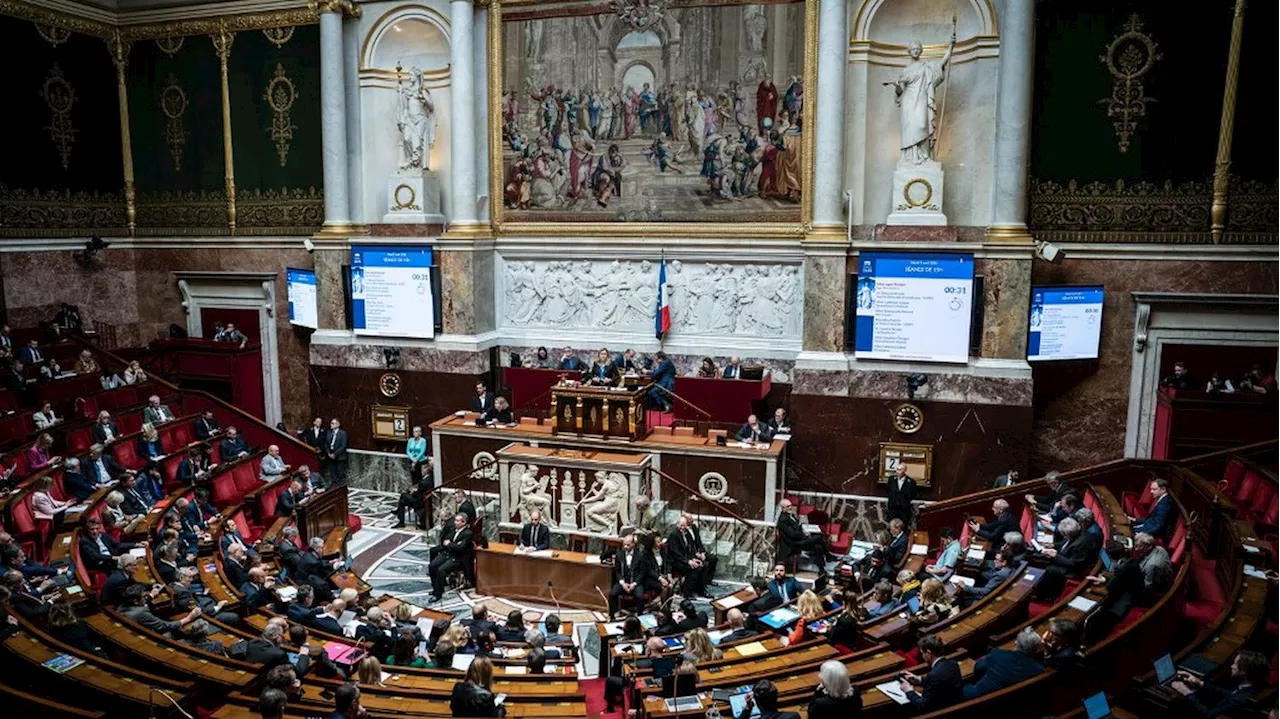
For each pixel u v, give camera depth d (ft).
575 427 52.19
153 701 24.50
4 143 63.46
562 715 26.66
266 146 68.59
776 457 49.55
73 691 25.67
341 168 64.39
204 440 57.11
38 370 59.77
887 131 55.98
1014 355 51.52
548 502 50.29
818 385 54.34
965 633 30.48
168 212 72.28
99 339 70.85
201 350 68.85
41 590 33.63
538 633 33.50
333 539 50.26
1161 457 50.52
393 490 64.34
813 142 55.57
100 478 48.49
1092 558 36.24
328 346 65.16
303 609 35.60
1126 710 24.11
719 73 57.57
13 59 63.62
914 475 53.21
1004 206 51.72
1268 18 48.85
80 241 68.90
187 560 41.11
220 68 68.90
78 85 68.54
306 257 68.49
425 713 26.21
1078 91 52.24
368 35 63.93
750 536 49.80
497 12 61.16
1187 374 50.29
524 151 62.23
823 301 54.24
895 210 53.98
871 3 54.08
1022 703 24.23
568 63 60.49
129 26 70.59
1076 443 54.39
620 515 49.24
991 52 52.95
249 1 66.95
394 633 34.42
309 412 69.97
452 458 55.57
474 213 62.23
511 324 64.28
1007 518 43.27
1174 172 51.31
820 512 53.52
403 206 63.62
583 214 61.57
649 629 37.14
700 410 53.57
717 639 35.53
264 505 50.60
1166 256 51.49
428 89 64.39
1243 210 50.42
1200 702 22.76
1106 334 53.06
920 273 52.13
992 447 52.01
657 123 59.21
